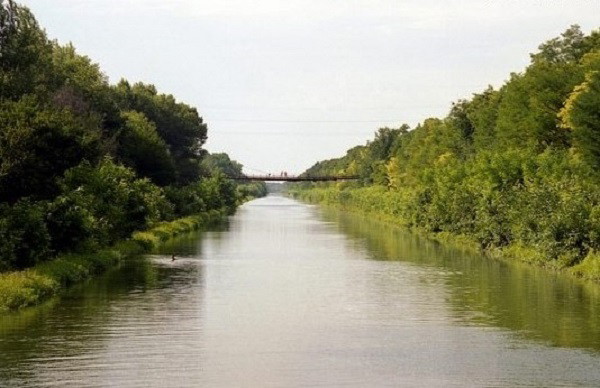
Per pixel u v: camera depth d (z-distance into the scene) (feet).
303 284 162.20
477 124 406.21
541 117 290.15
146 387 82.53
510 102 327.88
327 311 128.47
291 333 110.32
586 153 227.40
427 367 91.15
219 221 455.22
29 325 114.93
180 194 379.96
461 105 443.32
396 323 118.01
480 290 152.05
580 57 355.36
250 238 303.89
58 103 259.60
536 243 199.11
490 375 87.61
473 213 268.41
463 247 259.39
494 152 307.58
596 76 233.35
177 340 105.29
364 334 109.70
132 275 176.35
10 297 128.06
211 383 84.12
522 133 305.73
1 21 258.57
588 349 100.07
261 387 82.84
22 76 240.94
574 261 182.70
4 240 147.23
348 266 198.29
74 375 86.99
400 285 160.45
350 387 82.84
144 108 466.29
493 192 250.78
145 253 233.35
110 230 220.02
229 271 186.09
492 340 105.70
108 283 161.99
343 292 150.51
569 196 188.75
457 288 155.33
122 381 84.64
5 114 170.71
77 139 180.34
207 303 136.15
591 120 226.17
